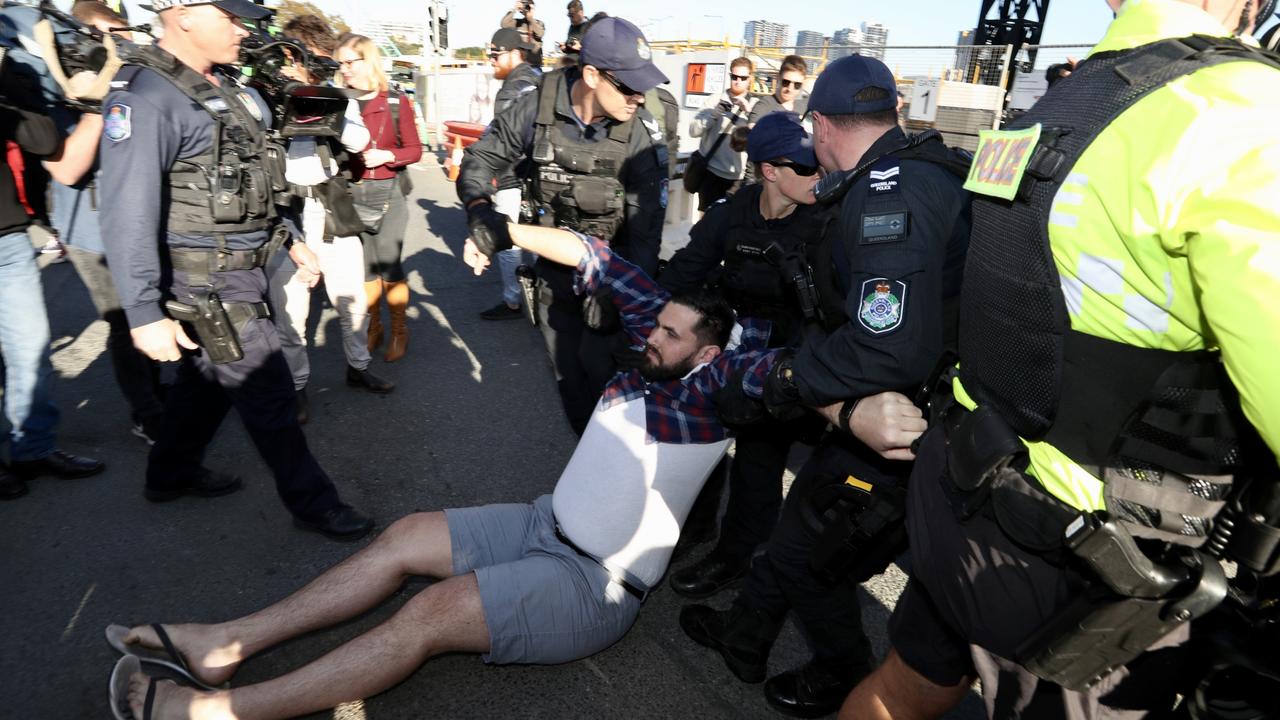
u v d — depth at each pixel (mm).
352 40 3717
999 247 1075
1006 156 1082
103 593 2365
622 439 1977
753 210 2232
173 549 2605
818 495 1768
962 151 1527
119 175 1959
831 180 1635
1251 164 768
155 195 2010
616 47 2402
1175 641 1071
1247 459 916
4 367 2818
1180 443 930
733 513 2463
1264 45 1080
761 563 2084
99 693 1990
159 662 1751
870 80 1602
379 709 1996
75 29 2586
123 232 1974
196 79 2152
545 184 2746
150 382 3238
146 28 2535
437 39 16453
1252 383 751
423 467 3258
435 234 7289
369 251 4078
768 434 2260
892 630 1499
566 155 2646
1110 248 895
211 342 2236
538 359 4508
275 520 2809
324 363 4246
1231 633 1019
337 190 3471
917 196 1371
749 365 1825
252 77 2627
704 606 2389
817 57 11953
